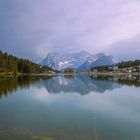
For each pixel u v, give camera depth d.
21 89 57.03
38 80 102.38
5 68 168.38
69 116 25.25
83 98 40.97
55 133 18.45
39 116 25.28
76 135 18.03
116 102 35.62
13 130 19.25
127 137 17.64
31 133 18.39
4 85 66.88
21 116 25.17
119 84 75.38
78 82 90.50
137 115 25.64
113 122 22.36
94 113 27.00
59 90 56.31
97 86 68.38
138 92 50.16
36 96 43.66
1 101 37.09
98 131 19.20
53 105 33.06
